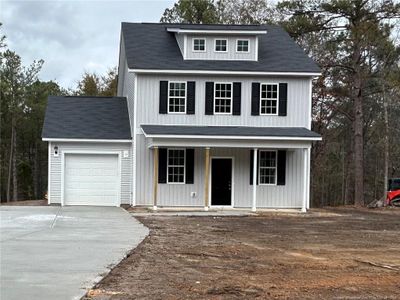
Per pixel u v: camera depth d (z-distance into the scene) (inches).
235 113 932.0
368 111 1579.7
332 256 441.4
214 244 496.7
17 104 1754.4
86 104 1032.8
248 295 293.0
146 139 920.3
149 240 505.4
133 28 1056.8
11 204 965.2
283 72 924.6
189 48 952.3
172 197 920.3
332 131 1699.1
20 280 309.6
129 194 941.2
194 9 1683.1
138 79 919.7
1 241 469.7
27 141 1910.7
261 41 1039.6
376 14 1145.4
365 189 1775.3
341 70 1274.6
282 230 637.9
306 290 310.5
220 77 932.0
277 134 872.3
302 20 1168.8
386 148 1173.1
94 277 321.4
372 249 488.4
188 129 890.7
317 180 1892.2
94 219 691.4
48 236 508.1
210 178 928.9
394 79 1126.4
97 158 944.9
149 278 330.6
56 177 936.9
